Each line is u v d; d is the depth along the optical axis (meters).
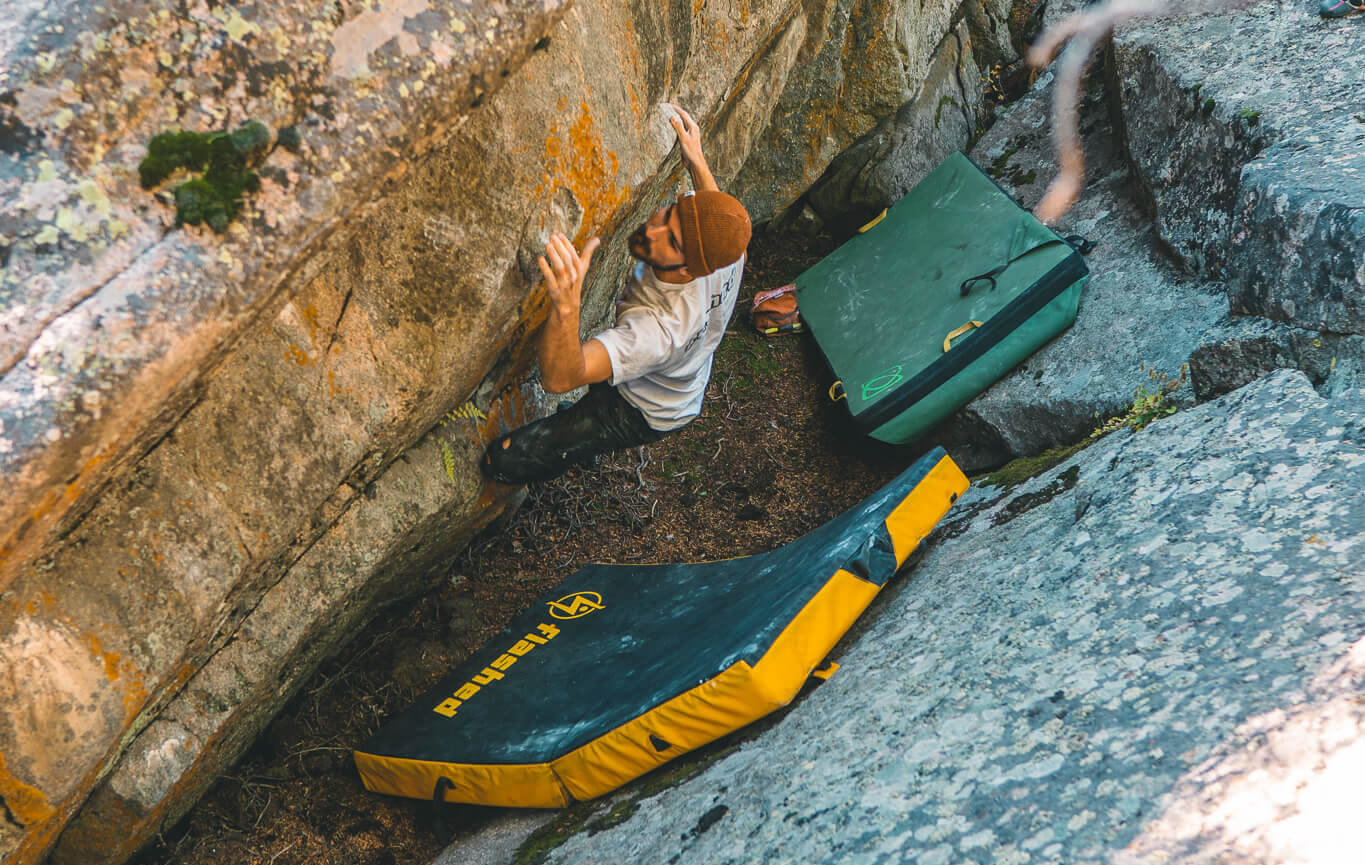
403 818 2.79
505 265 2.22
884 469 4.12
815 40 4.38
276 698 2.65
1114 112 4.62
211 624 2.01
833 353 4.34
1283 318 2.63
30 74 1.48
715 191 2.38
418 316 2.14
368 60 1.67
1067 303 3.77
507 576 3.60
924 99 5.26
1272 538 1.87
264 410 1.98
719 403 4.45
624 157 2.52
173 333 1.52
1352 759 1.40
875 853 1.63
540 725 2.62
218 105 1.57
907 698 2.01
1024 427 3.67
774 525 3.92
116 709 1.81
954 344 3.79
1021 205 4.33
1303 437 2.08
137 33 1.54
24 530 1.49
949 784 1.70
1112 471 2.40
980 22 5.80
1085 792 1.55
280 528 2.04
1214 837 1.39
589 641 3.01
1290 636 1.64
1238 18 4.10
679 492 4.03
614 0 2.39
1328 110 3.15
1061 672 1.83
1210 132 3.54
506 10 1.80
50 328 1.45
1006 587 2.25
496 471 2.86
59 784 1.77
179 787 2.27
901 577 2.80
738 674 2.20
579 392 3.72
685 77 3.02
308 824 2.75
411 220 2.07
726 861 1.83
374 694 3.12
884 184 5.16
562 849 2.25
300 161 1.62
